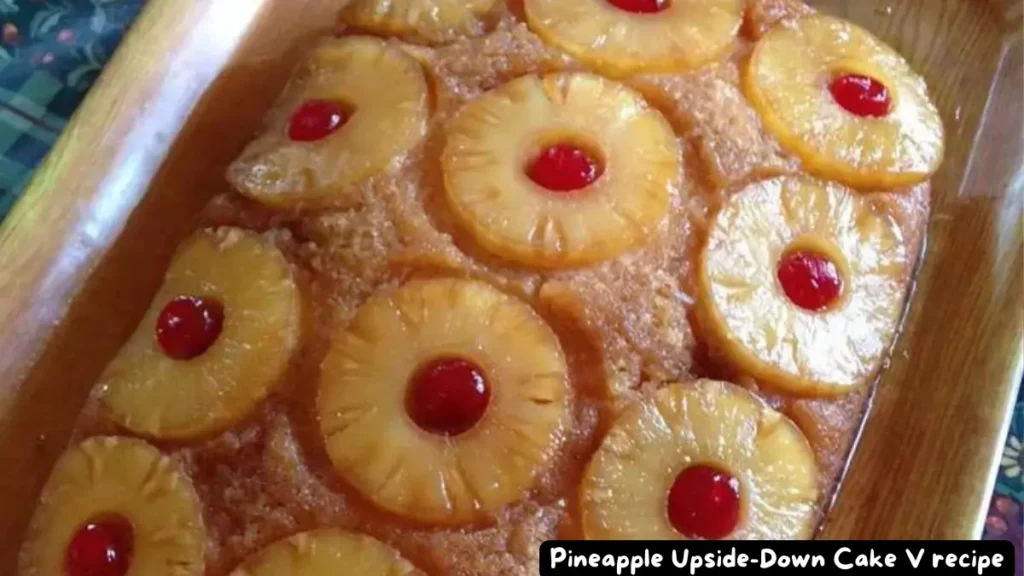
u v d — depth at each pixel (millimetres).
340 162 506
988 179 578
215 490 457
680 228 496
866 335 504
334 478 452
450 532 443
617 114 506
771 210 504
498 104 507
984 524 534
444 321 461
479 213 482
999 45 617
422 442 446
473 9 555
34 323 533
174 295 495
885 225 526
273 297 478
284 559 437
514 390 454
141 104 573
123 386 482
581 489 448
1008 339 529
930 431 520
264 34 603
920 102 563
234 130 583
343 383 457
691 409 462
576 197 486
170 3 591
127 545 453
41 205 549
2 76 641
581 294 476
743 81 540
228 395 465
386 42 546
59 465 474
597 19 534
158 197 565
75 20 658
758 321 484
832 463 489
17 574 474
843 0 637
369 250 486
